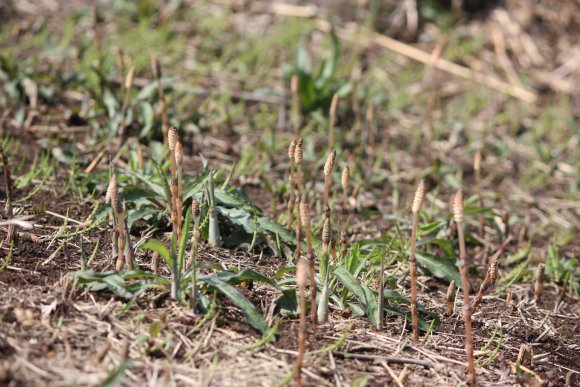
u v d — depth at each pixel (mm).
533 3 11297
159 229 5531
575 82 10438
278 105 8594
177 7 10367
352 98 8320
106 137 7000
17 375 3896
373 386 4301
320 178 7230
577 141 9102
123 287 4520
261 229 5500
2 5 9883
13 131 7043
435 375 4523
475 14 11188
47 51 8344
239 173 7016
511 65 10547
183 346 4312
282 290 4770
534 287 5996
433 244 6379
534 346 5180
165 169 5812
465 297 4262
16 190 5918
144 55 8953
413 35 10781
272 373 4219
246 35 10180
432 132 8164
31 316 4285
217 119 8016
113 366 4062
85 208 5785
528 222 7348
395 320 4973
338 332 4680
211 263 5133
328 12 10703
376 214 6383
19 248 5027
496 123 9320
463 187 7906
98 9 10117
